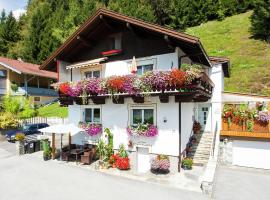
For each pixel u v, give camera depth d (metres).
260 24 47.44
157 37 17.47
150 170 16.75
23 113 31.83
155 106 16.84
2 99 34.84
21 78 41.12
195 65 15.05
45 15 59.41
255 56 41.75
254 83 34.72
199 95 16.12
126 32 18.83
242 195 13.57
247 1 62.03
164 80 15.21
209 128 22.05
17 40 65.12
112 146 18.67
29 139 23.75
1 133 27.52
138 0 60.19
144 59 17.91
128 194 12.69
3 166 17.45
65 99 20.30
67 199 12.02
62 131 18.16
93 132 19.12
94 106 19.98
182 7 64.38
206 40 52.41
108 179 14.97
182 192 13.05
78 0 59.28
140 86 15.95
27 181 14.45
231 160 20.12
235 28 54.53
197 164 17.42
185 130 17.67
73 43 20.23
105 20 18.44
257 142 19.45
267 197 13.41
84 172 16.33
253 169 19.22
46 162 18.66
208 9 63.31
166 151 16.41
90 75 20.83
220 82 21.77
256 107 20.25
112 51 18.97
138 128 17.03
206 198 12.45
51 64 22.12
